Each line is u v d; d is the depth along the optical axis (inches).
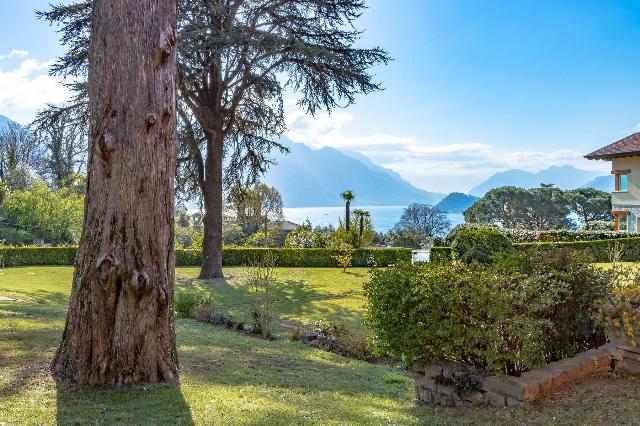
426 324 152.5
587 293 178.5
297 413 139.5
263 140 709.9
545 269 174.6
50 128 583.2
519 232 937.5
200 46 505.4
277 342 302.7
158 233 156.3
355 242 879.1
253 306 379.2
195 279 649.6
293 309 453.7
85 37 541.0
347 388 189.8
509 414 135.0
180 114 622.2
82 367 150.1
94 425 118.9
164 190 158.6
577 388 151.3
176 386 155.0
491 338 144.5
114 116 150.3
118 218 149.5
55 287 572.4
